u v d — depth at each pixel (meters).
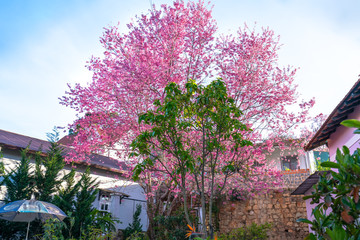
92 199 12.41
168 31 12.32
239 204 16.61
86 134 12.77
